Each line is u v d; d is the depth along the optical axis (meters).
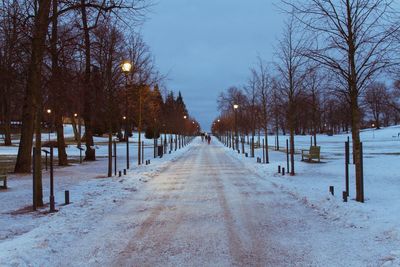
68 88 15.68
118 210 11.05
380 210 9.45
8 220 9.82
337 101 40.72
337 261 6.38
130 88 25.70
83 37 16.34
